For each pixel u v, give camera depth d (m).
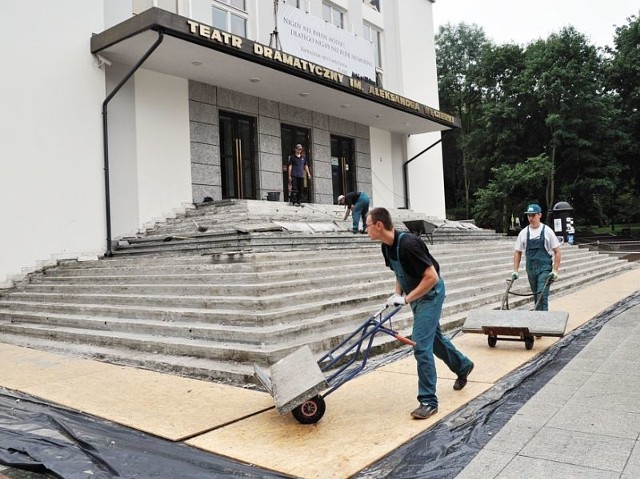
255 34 16.66
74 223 12.17
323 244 10.78
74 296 9.12
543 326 5.98
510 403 4.37
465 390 4.68
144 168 13.66
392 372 5.42
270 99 16.83
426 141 24.52
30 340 8.05
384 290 8.61
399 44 23.41
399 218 18.00
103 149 12.80
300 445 3.62
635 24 34.00
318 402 4.02
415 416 4.02
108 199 12.69
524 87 32.75
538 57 32.75
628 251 25.47
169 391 5.02
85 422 4.21
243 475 3.18
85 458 3.47
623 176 36.31
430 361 4.09
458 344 6.66
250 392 4.92
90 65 12.69
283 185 17.27
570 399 4.37
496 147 35.69
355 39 18.31
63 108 12.14
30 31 11.68
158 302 7.66
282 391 3.91
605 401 4.28
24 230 11.35
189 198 14.58
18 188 11.31
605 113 31.81
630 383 4.76
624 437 3.52
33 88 11.66
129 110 13.48
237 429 3.98
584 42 32.44
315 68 14.49
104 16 13.28
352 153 20.47
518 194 34.94
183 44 12.17
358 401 4.54
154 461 3.39
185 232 12.28
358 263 9.49
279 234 10.02
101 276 9.50
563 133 30.94
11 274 11.10
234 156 16.00
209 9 15.48
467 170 40.75
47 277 10.84
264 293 6.81
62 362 6.46
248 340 5.90
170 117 14.31
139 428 4.03
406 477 3.12
